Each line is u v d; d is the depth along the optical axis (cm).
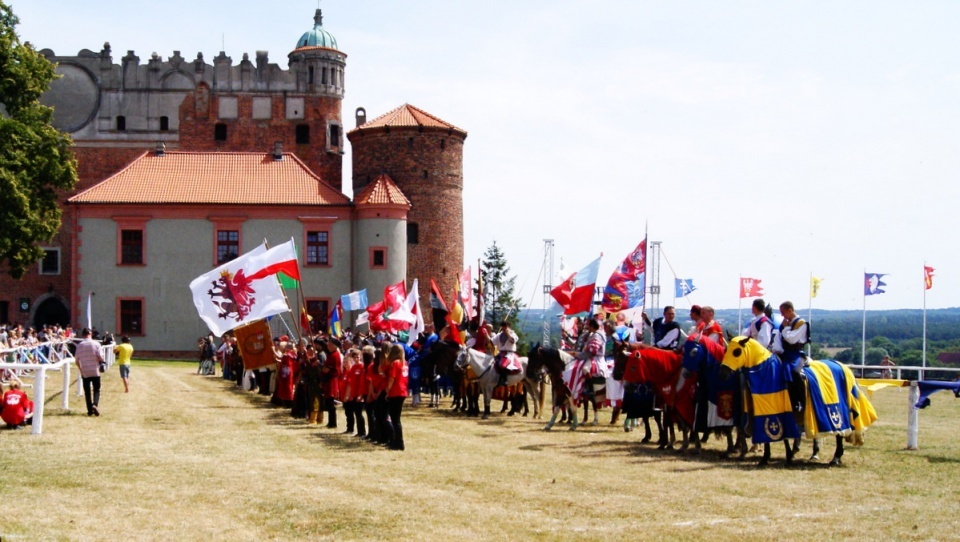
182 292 6400
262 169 6756
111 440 1975
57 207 5141
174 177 6600
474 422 2470
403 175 6962
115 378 4131
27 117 4888
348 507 1296
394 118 7056
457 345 2855
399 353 1891
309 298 6469
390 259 6462
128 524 1200
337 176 7850
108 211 6375
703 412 1750
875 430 2195
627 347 1861
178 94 7638
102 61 7575
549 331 4584
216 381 4138
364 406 2109
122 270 6381
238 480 1498
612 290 2831
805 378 1631
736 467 1633
